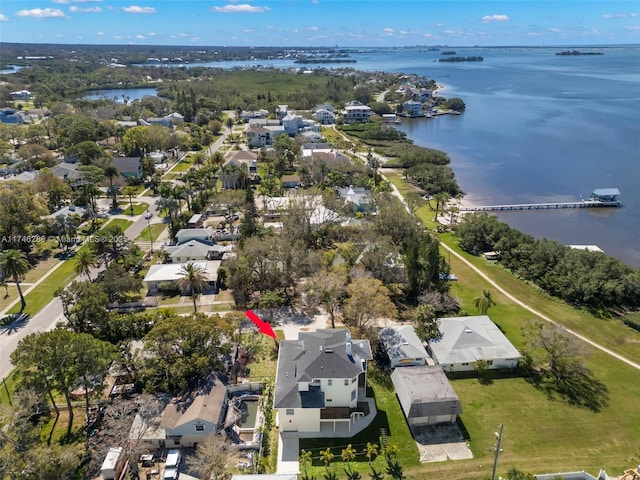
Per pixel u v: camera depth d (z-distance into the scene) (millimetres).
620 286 80250
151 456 48594
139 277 87312
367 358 56906
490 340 65125
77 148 156125
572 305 80875
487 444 50469
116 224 113875
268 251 81688
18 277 82062
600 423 53594
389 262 84438
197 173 137750
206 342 59375
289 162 164750
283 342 60406
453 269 93062
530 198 137625
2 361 63594
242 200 119250
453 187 140375
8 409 47719
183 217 112312
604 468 47500
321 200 108438
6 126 187250
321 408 50938
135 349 60500
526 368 62875
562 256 90188
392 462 48125
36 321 73750
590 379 61281
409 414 52281
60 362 48906
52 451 44062
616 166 164750
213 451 46000
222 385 56438
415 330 68688
